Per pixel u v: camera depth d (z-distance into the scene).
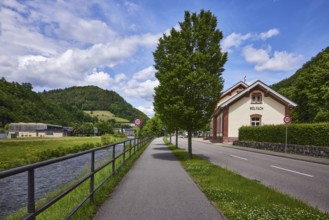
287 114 34.91
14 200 3.86
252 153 20.84
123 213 5.04
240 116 35.44
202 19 15.35
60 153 27.03
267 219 4.62
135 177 9.16
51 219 4.55
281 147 21.28
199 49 15.48
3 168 19.00
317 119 35.19
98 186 6.26
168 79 14.69
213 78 14.48
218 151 22.72
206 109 15.06
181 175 9.59
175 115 14.98
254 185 7.64
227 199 6.00
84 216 4.68
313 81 39.50
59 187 5.45
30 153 25.72
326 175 10.35
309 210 5.24
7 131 121.50
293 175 10.27
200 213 5.08
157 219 4.71
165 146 29.73
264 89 35.22
